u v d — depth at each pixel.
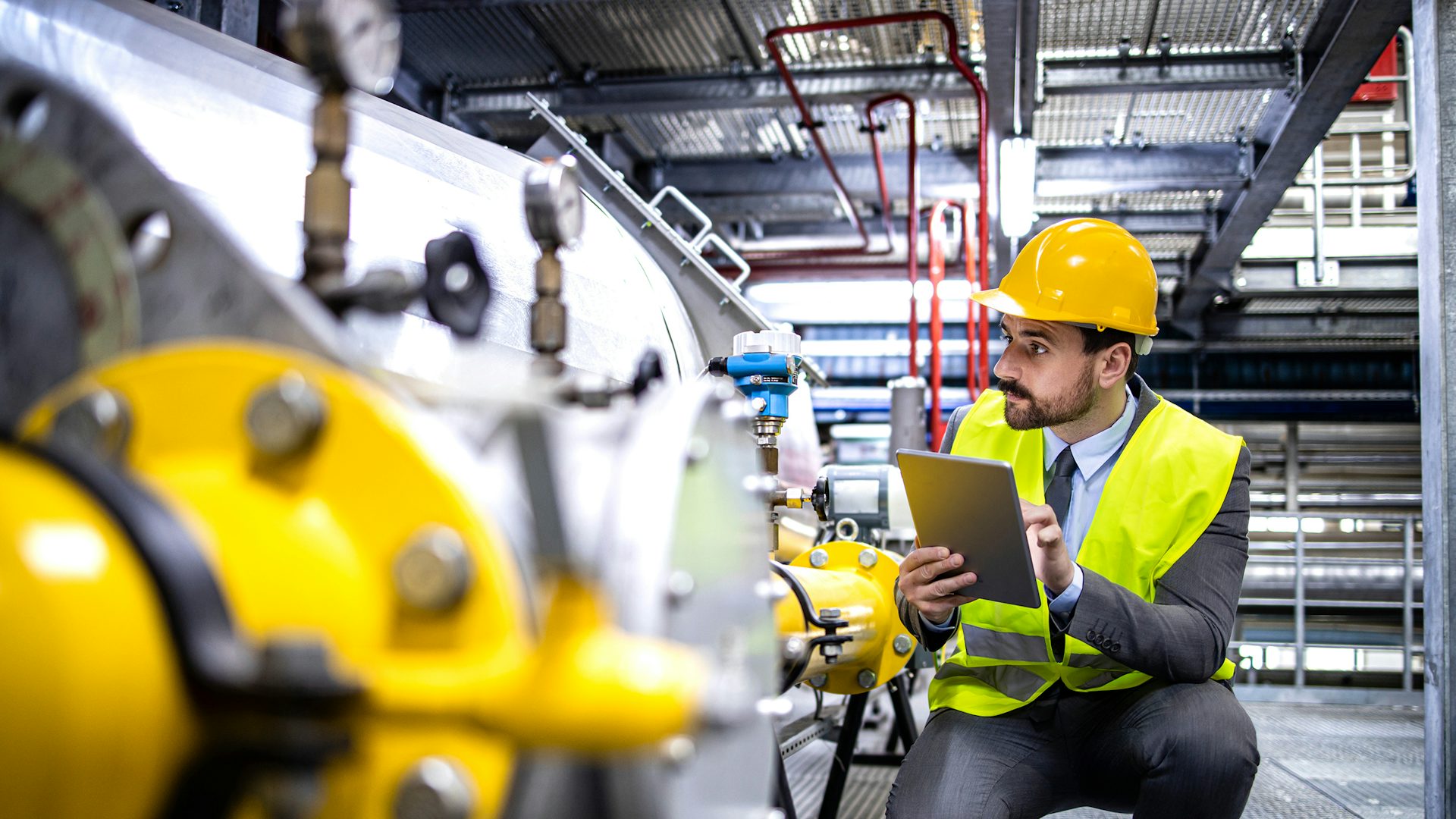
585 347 1.61
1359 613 6.26
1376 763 3.67
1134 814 1.53
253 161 1.14
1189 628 1.46
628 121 5.08
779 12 4.07
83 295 0.68
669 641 0.61
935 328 5.31
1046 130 5.00
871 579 2.14
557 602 0.50
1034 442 1.73
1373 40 3.66
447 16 4.09
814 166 5.54
